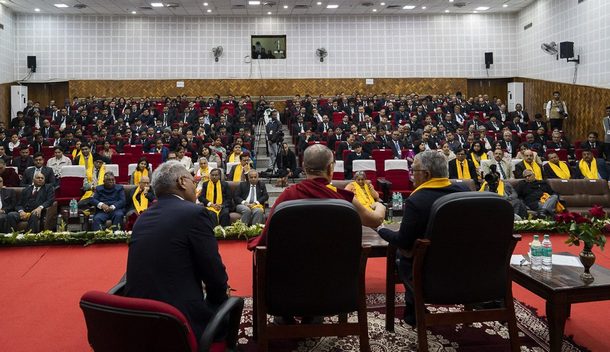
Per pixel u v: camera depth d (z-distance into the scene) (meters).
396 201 7.18
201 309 2.01
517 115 15.30
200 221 2.06
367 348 2.39
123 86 18.05
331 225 2.21
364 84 18.55
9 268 4.63
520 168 8.59
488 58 18.08
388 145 11.88
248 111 15.76
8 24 16.86
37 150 11.60
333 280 2.30
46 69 17.72
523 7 17.61
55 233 5.54
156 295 1.93
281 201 2.52
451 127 13.98
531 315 3.34
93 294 1.66
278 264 2.26
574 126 14.33
